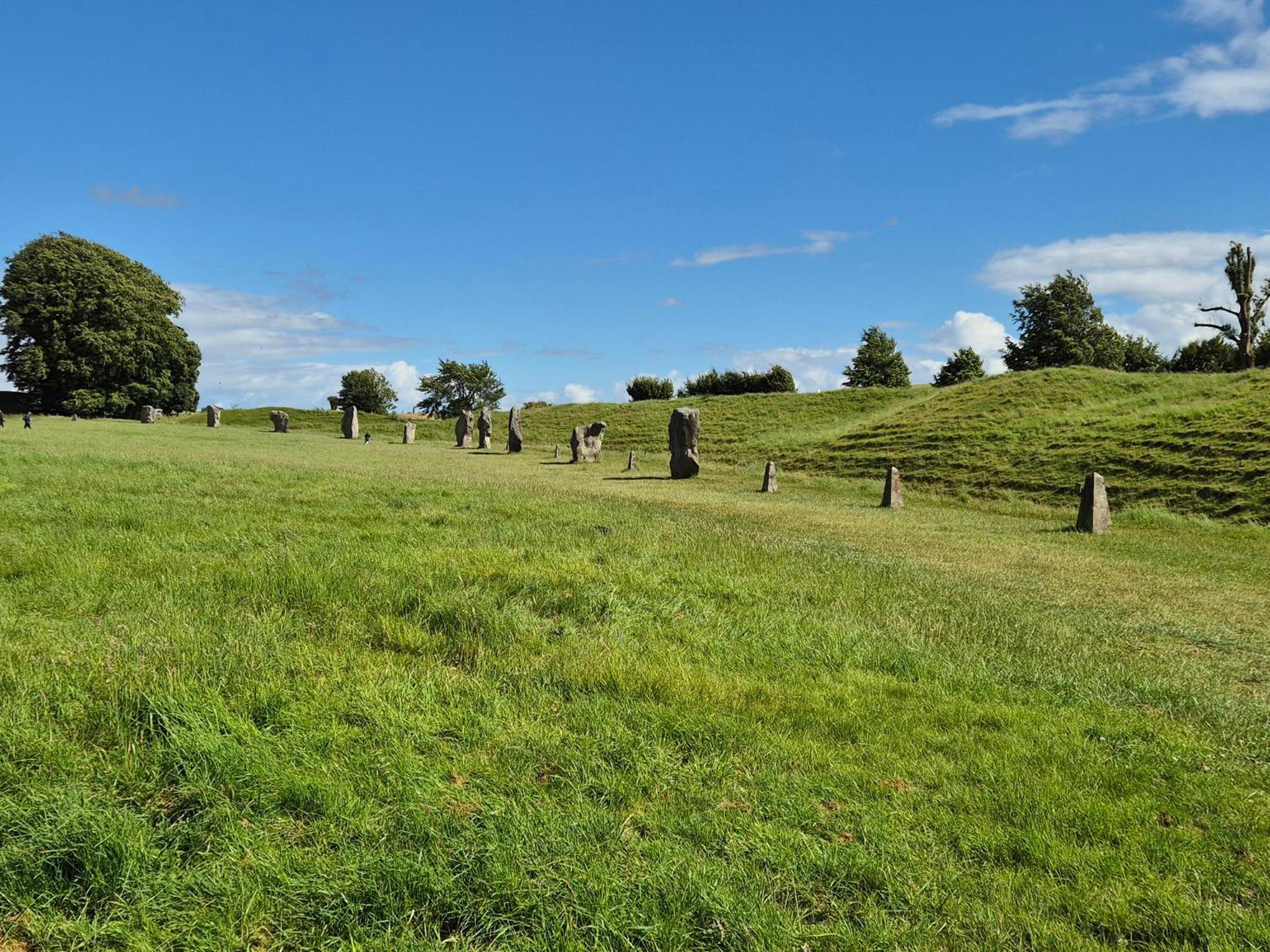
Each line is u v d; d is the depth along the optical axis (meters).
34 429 44.38
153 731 4.22
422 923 3.14
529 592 7.70
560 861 3.52
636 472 35.59
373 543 9.84
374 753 4.28
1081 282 75.81
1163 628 9.98
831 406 55.47
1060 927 3.44
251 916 3.12
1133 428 31.44
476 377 91.25
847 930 3.29
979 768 4.95
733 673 6.30
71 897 3.15
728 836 3.88
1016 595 11.45
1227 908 3.67
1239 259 59.06
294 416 68.25
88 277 67.38
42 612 6.24
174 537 9.23
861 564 12.34
